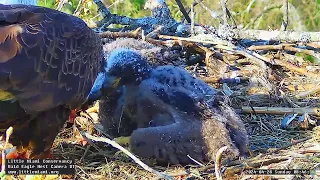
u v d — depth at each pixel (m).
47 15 9.03
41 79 8.47
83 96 9.38
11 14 8.67
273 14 20.23
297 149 9.87
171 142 9.70
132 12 18.88
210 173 9.27
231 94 11.59
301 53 13.54
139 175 9.47
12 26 8.45
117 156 9.91
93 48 9.62
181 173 9.26
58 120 9.09
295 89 11.98
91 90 10.33
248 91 11.82
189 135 9.71
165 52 12.31
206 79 12.02
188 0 20.52
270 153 9.80
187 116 9.97
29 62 8.30
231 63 12.62
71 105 9.16
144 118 10.47
